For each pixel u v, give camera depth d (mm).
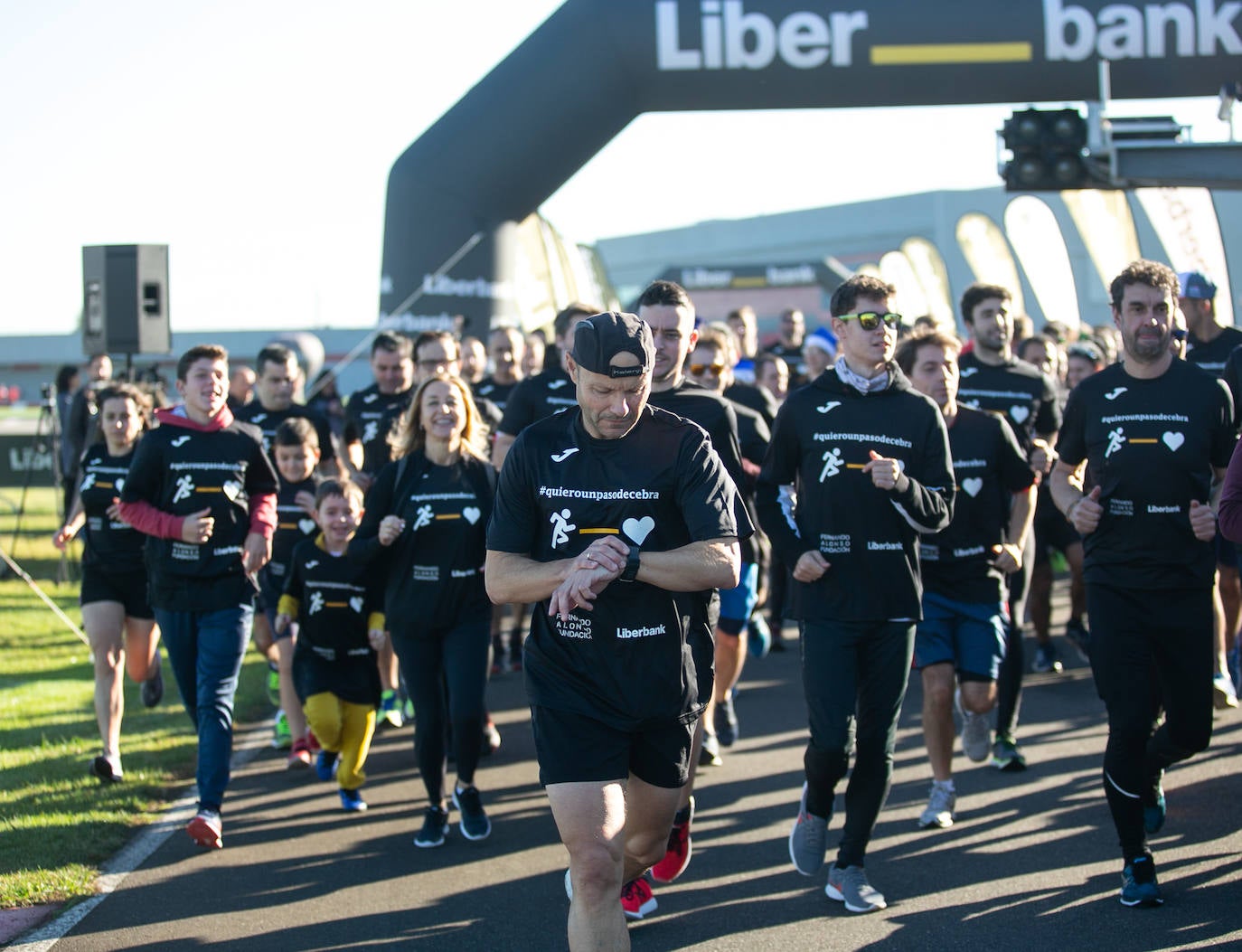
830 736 4414
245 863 5074
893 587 4441
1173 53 14133
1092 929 4203
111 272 9984
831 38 14258
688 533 3482
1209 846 4980
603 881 3258
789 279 33500
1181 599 4457
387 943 4262
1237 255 29125
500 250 15273
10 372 79250
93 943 4250
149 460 5520
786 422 4645
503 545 3494
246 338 70625
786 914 4449
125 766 6387
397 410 7945
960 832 5297
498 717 7684
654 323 4969
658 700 3420
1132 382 4594
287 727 6980
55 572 13359
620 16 14375
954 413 5586
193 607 5500
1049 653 8562
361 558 5355
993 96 14492
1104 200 22250
